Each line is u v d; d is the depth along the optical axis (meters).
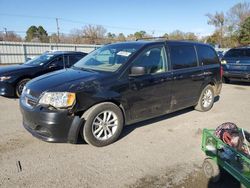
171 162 3.40
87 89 3.56
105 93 3.70
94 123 3.69
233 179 3.02
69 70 4.40
